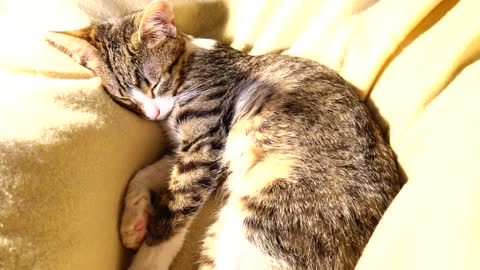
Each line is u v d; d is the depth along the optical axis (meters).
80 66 0.54
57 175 0.41
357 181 0.48
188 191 0.52
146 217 0.52
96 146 0.46
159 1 0.53
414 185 0.42
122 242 0.50
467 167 0.38
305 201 0.48
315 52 0.57
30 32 0.55
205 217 0.55
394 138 0.51
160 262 0.51
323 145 0.50
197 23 0.63
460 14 0.48
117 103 0.53
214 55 0.58
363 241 0.46
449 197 0.38
